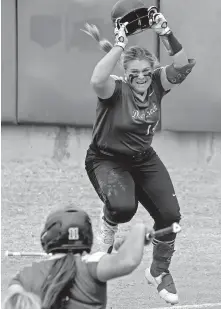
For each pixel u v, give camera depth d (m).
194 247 21.03
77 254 8.30
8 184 27.30
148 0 30.31
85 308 7.98
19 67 30.22
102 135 13.55
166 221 14.02
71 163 30.59
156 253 14.44
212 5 30.66
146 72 13.08
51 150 31.05
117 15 13.09
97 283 8.01
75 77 30.48
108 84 12.99
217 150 31.98
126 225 23.06
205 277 18.27
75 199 25.91
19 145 30.83
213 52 30.92
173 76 13.26
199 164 31.55
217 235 22.45
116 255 7.79
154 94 13.36
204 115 31.17
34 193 26.38
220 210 25.41
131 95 13.18
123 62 13.18
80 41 30.31
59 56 30.36
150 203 14.10
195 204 26.02
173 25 30.67
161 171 14.11
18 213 24.02
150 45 30.20
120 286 17.38
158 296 16.62
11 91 30.31
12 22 29.97
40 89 30.39
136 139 13.52
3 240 20.92
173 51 13.26
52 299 7.88
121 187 13.55
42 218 23.58
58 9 30.16
